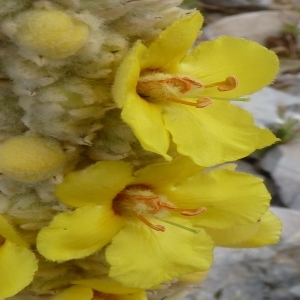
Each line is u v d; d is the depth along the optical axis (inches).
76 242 10.7
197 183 11.2
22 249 10.8
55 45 10.0
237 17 27.0
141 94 10.7
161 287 11.8
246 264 17.6
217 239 11.8
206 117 10.8
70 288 11.4
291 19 27.5
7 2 10.1
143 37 10.6
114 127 10.6
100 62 10.3
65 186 10.6
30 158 10.4
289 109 23.3
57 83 10.3
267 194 11.3
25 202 10.9
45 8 10.1
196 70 11.0
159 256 11.0
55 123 10.4
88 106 10.4
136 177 10.9
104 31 10.4
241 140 10.8
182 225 11.1
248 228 11.8
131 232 11.1
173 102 10.8
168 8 10.7
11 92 10.5
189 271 11.0
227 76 11.0
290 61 26.5
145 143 10.2
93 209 10.8
